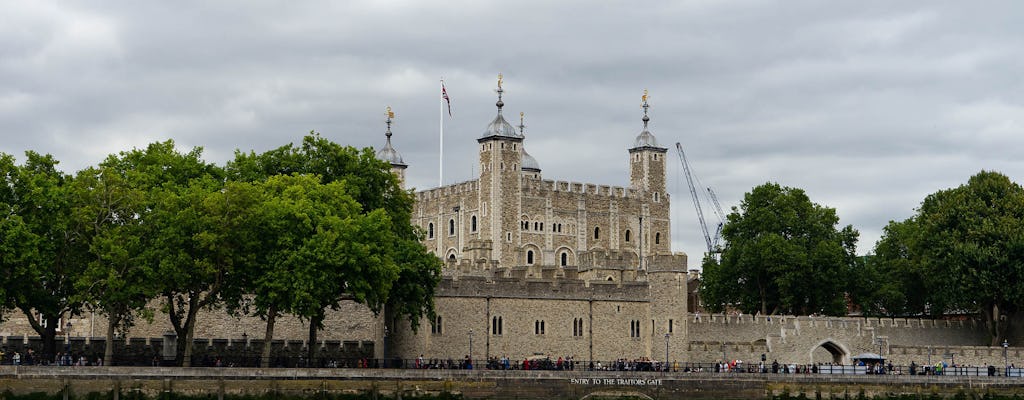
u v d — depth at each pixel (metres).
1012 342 128.00
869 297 133.88
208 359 93.62
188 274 85.75
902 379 102.56
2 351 89.06
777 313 134.38
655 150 185.75
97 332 101.44
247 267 88.12
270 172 101.94
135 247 86.69
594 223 178.38
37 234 86.00
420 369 91.81
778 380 99.19
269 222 88.44
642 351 110.69
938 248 124.62
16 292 84.81
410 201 107.44
